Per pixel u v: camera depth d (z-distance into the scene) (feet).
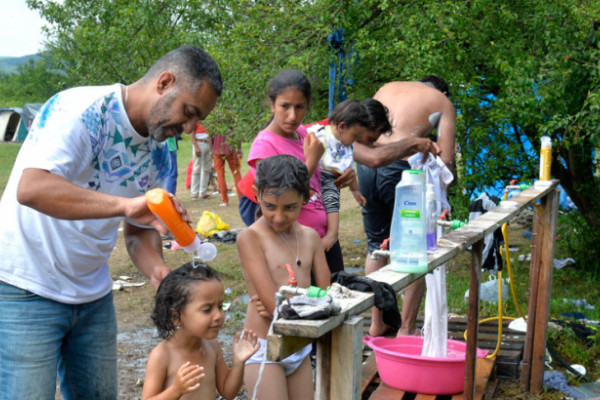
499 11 21.04
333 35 21.74
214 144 37.01
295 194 9.27
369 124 13.10
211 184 43.24
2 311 7.99
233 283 22.20
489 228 10.18
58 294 8.15
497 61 19.11
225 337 17.37
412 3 21.12
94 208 7.24
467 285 20.90
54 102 7.71
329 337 5.81
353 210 36.42
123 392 13.94
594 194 23.18
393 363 12.87
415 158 13.79
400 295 20.06
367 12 21.42
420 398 12.66
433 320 13.08
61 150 7.38
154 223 7.34
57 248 8.02
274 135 12.17
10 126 101.76
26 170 7.28
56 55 32.86
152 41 28.63
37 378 8.07
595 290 21.03
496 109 21.18
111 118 7.94
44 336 8.10
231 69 22.33
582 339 16.79
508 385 14.39
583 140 21.30
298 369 9.90
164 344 8.71
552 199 13.62
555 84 19.29
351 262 24.85
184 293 8.34
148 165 8.68
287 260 9.84
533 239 13.96
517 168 22.89
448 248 8.73
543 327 13.88
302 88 11.80
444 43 20.99
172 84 7.78
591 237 23.70
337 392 5.71
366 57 22.56
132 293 21.47
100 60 30.45
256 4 22.09
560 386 14.19
